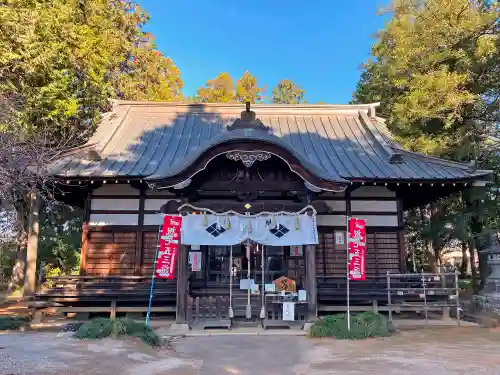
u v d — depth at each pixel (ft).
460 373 18.48
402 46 53.93
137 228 40.37
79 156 40.70
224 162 33.50
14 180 30.45
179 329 31.07
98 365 19.11
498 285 38.93
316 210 33.40
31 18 36.91
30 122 40.57
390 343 26.20
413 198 46.47
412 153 43.24
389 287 34.68
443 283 36.14
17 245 69.31
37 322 34.45
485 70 47.88
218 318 33.30
